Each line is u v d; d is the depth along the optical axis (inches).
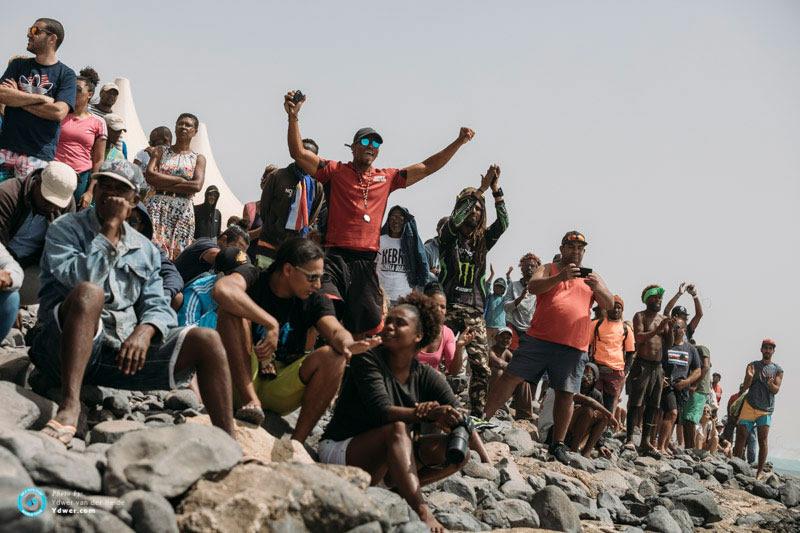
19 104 277.4
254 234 372.8
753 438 574.9
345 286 285.4
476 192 366.9
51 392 196.1
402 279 363.6
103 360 183.5
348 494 159.0
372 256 297.7
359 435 208.2
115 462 148.9
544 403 384.2
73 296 171.8
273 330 201.0
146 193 350.9
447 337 363.9
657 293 480.4
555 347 351.9
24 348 244.2
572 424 386.6
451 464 213.2
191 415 221.9
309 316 219.5
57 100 288.8
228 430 183.8
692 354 514.3
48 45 289.0
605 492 313.4
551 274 354.0
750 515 366.6
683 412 558.9
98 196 186.4
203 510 148.5
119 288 186.1
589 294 354.3
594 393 396.8
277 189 326.0
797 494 445.1
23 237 213.3
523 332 489.7
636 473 418.6
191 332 184.2
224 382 183.8
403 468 198.2
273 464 162.6
